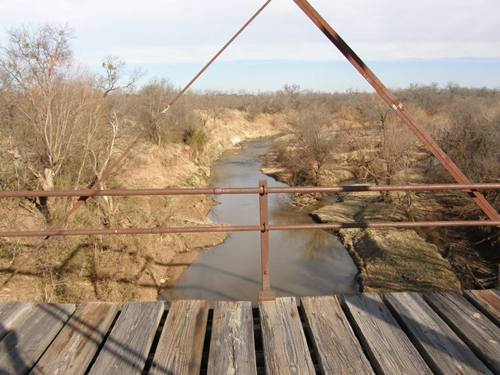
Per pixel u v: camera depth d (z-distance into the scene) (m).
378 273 14.87
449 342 2.61
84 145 14.17
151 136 27.08
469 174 18.75
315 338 2.69
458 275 14.30
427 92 58.53
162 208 17.94
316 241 18.70
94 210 14.53
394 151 23.31
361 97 56.19
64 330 2.78
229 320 2.90
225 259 16.33
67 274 11.99
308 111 37.19
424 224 3.14
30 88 13.21
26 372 2.43
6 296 10.34
